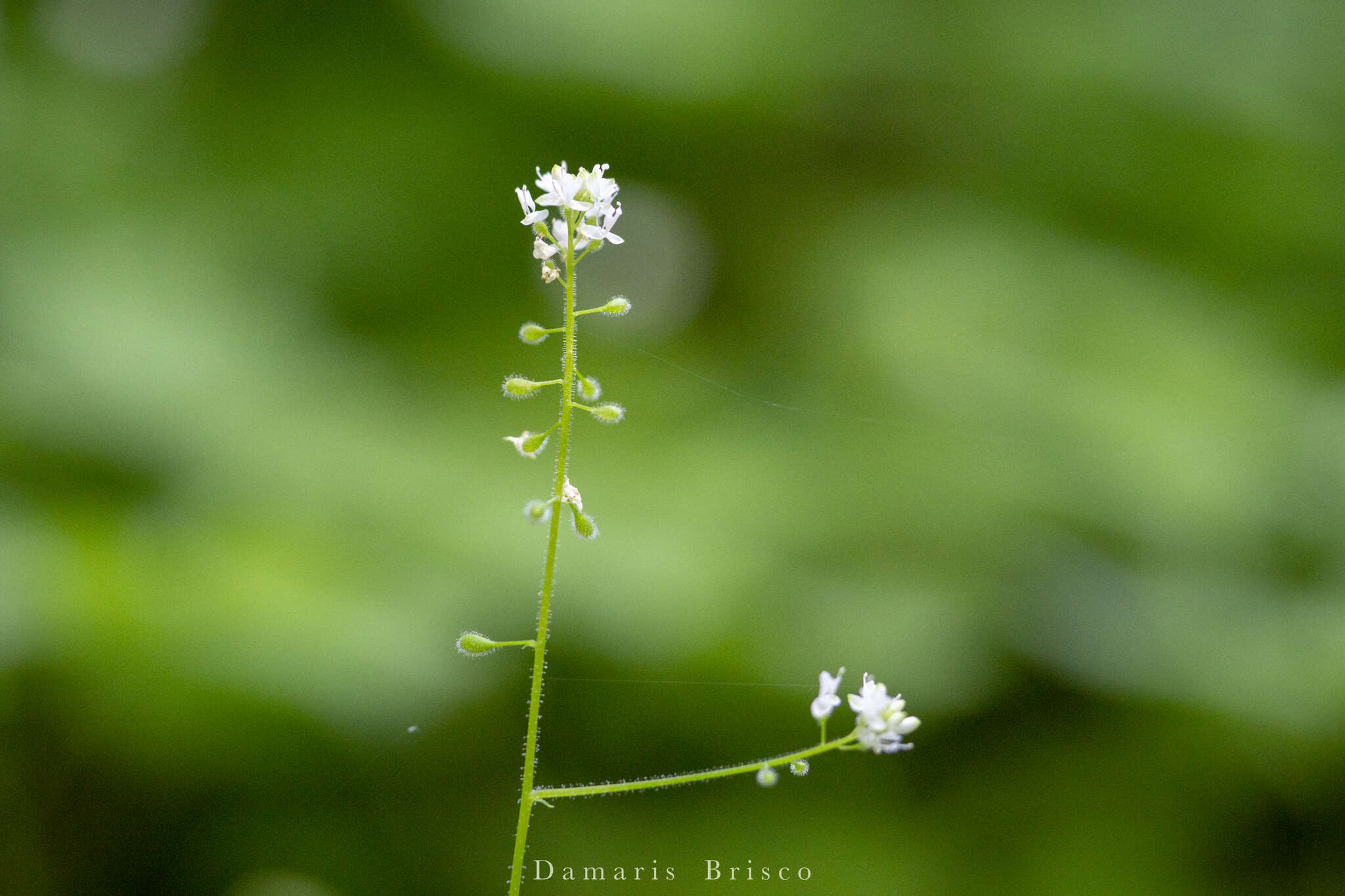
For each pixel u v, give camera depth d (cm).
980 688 54
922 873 54
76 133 65
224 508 51
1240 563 58
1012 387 59
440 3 68
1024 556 57
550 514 34
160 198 65
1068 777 57
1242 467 57
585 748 55
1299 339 70
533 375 69
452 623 49
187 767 48
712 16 70
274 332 60
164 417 52
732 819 54
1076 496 57
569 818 53
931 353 61
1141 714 58
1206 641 55
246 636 46
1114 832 56
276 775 50
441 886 51
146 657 46
